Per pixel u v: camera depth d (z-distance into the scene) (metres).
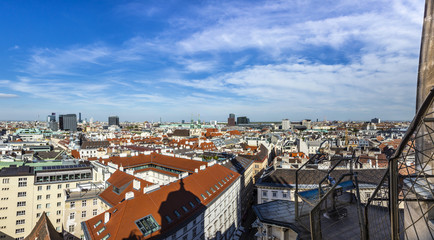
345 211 25.59
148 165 102.12
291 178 70.62
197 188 63.78
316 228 20.36
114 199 61.66
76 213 65.56
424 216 14.94
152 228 45.00
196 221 55.03
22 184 74.94
